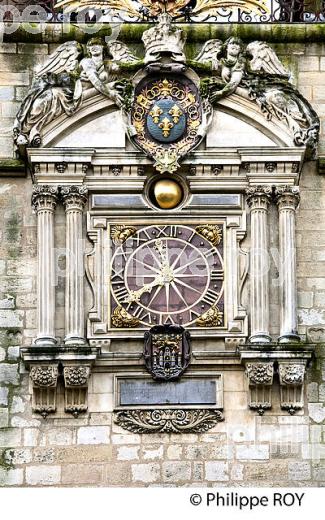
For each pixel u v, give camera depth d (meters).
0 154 76.75
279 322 75.81
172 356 75.50
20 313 75.94
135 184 76.31
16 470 75.06
